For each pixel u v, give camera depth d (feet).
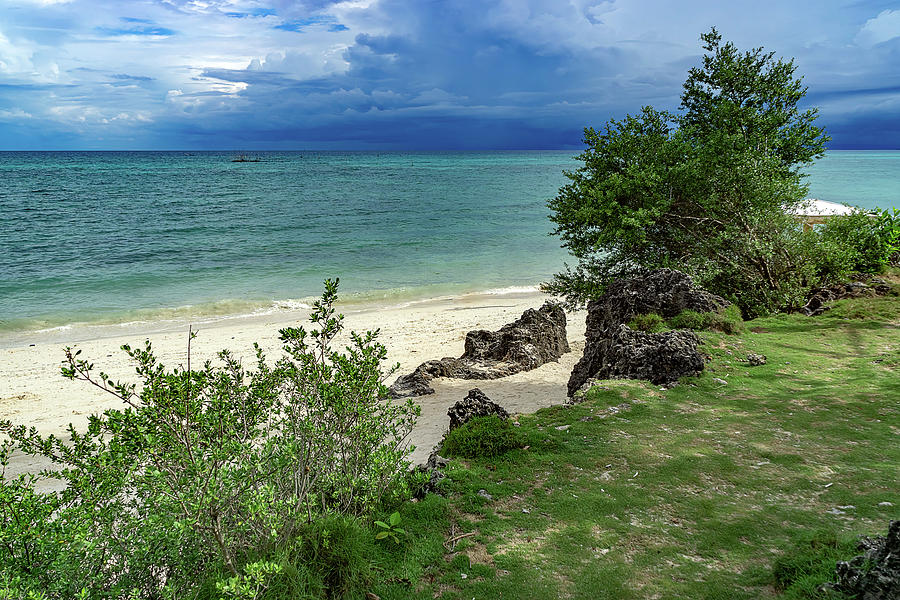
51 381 57.88
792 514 20.21
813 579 15.24
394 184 347.56
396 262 124.16
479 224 177.27
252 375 19.95
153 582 15.11
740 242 51.31
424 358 64.13
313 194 274.77
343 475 19.89
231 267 115.96
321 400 19.33
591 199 55.36
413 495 23.13
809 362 37.27
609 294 48.01
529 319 62.54
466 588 17.15
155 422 16.10
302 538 16.99
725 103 62.49
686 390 33.45
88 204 219.61
